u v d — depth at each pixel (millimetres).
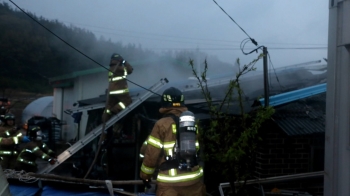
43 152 8094
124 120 8977
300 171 6199
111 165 9062
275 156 6152
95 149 9305
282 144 6180
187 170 3830
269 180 5559
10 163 8531
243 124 4973
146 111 8812
